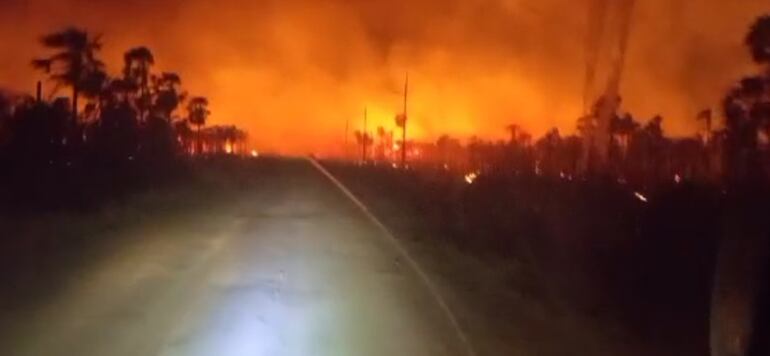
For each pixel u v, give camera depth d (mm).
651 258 23578
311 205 38281
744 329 11047
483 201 40781
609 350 13125
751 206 14773
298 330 13828
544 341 13609
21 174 44031
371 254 23297
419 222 32375
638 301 17562
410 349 12719
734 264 12180
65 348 12297
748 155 47062
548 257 24109
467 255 23797
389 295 17312
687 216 29828
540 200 40156
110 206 34625
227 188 47125
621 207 36188
